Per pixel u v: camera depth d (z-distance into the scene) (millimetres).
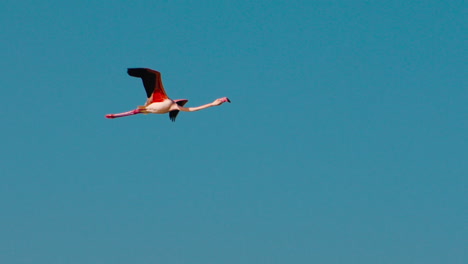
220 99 53594
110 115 51969
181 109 52406
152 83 51375
